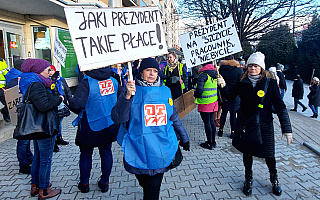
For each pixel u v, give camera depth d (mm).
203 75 4477
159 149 2273
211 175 3740
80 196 3137
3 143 5055
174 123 2535
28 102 2773
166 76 5160
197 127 6594
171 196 3154
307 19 17641
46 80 2920
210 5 17281
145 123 2285
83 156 3176
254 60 2973
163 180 3574
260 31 18234
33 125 2736
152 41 2539
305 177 3695
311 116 9414
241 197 3150
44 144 2916
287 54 26125
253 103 3002
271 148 3047
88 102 2996
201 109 4707
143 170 2270
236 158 4422
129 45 2430
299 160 4355
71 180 3553
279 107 2961
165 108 2359
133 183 3492
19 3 7168
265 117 3008
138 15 2484
